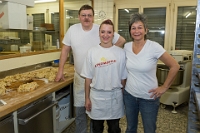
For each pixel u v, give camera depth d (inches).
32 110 62.9
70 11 133.0
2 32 83.0
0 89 62.9
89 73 63.7
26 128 60.9
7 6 78.3
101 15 158.6
